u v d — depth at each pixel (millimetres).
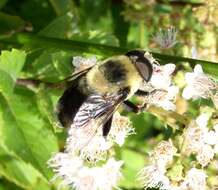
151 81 71
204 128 68
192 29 89
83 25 98
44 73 77
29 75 77
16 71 72
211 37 87
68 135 72
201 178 69
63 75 77
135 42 98
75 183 72
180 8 92
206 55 88
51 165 72
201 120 68
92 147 71
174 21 91
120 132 72
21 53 71
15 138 71
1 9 97
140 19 95
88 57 75
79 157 72
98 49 74
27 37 79
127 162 81
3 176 81
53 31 84
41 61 77
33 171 77
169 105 71
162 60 73
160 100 71
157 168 70
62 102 70
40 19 98
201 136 68
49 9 98
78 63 74
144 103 71
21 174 76
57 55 77
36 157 71
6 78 71
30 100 74
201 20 87
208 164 70
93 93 68
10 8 98
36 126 73
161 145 70
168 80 71
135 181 80
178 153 69
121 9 102
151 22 94
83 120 68
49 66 77
